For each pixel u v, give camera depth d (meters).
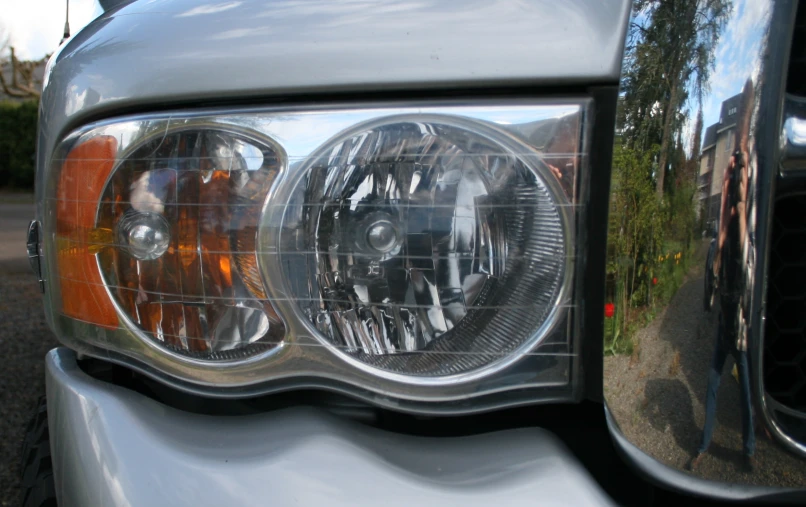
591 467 0.73
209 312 0.71
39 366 2.86
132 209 0.72
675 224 0.63
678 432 0.66
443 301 0.68
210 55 0.71
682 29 0.63
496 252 0.67
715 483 0.67
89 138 0.74
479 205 0.66
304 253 0.69
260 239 0.69
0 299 4.09
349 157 0.68
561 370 0.68
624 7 0.66
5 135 13.17
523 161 0.66
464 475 0.66
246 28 0.71
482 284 0.67
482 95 0.67
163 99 0.71
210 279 0.71
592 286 0.66
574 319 0.67
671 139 0.63
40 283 1.04
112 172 0.73
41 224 0.88
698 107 0.62
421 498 0.63
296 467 0.65
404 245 0.67
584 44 0.65
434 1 0.69
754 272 0.61
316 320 0.70
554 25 0.66
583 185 0.65
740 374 0.62
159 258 0.72
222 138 0.70
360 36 0.68
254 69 0.69
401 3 0.69
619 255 0.64
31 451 1.12
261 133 0.69
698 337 0.64
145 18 0.78
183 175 0.70
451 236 0.67
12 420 2.34
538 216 0.66
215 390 0.73
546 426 0.75
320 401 0.77
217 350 0.72
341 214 0.68
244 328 0.71
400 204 0.67
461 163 0.66
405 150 0.67
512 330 0.68
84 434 0.71
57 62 0.84
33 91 15.37
